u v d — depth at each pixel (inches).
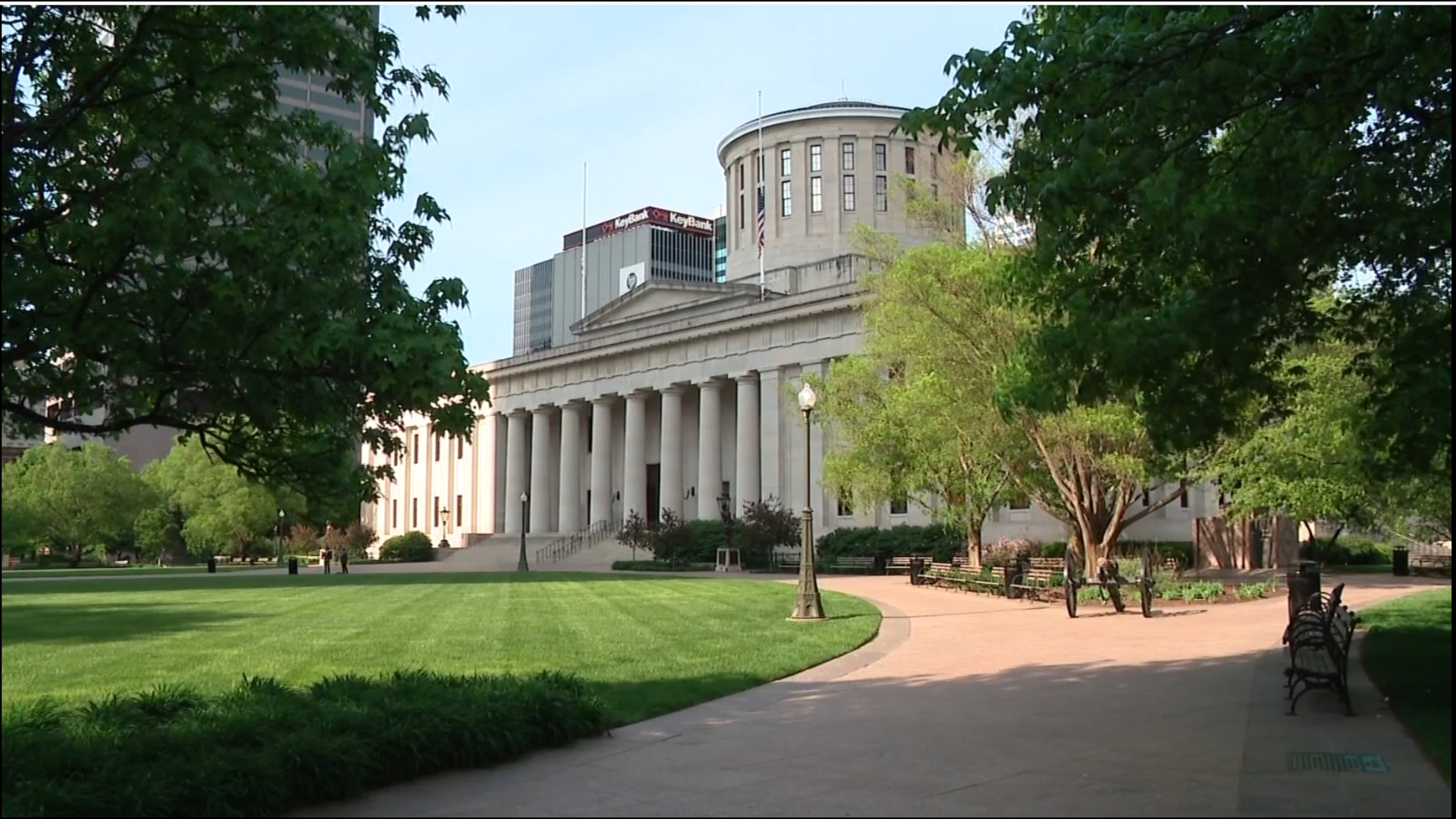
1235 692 514.6
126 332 338.3
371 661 655.1
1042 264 507.5
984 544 1974.7
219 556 3553.2
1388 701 474.3
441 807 329.1
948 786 343.6
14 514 2176.4
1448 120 418.6
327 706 409.1
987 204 493.0
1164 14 433.1
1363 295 640.4
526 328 6190.9
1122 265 522.0
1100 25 429.1
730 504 2647.6
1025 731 431.8
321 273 349.7
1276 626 821.9
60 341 333.7
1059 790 334.3
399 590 1466.5
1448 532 1016.9
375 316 353.4
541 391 3329.2
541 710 417.1
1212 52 417.4
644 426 3038.9
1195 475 1099.9
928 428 1277.1
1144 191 438.3
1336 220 467.8
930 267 1120.2
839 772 366.3
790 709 496.1
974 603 1130.7
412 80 412.2
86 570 2731.3
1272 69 427.2
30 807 293.1
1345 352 781.9
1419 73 406.9
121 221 314.7
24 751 347.9
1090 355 481.4
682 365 2866.6
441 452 3804.1
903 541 2122.3
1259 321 477.1
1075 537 1294.3
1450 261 468.1
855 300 1680.6
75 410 393.1
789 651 698.8
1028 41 459.5
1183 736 416.2
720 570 2177.7
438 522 3762.3
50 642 775.7
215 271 339.3
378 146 380.8
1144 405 528.1
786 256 3250.5
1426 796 320.2
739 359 2706.7
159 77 373.1
